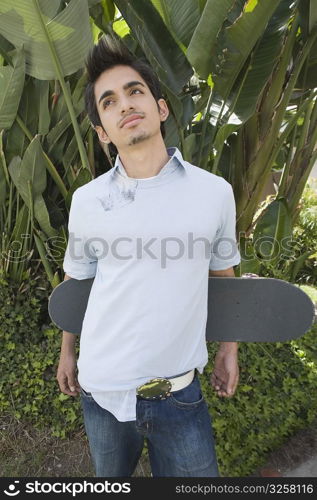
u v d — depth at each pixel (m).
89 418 1.15
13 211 2.36
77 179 2.04
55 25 1.67
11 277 2.30
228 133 2.09
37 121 2.16
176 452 1.09
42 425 2.05
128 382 1.03
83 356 1.10
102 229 1.00
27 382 2.12
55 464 1.88
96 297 1.07
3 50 1.84
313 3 1.95
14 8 1.62
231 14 1.87
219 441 1.81
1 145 2.07
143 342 1.00
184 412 1.07
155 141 1.00
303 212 3.87
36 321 2.27
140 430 1.07
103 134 1.11
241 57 1.89
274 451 1.87
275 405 1.94
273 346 2.20
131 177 1.02
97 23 2.05
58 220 2.28
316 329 2.37
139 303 0.99
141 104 0.98
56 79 1.94
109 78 1.00
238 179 2.71
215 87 2.06
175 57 2.04
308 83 2.49
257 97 2.12
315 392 2.01
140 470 1.82
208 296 1.20
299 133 3.19
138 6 1.94
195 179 1.00
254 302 1.19
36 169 1.95
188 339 1.05
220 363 1.32
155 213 0.98
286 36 2.35
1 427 2.05
